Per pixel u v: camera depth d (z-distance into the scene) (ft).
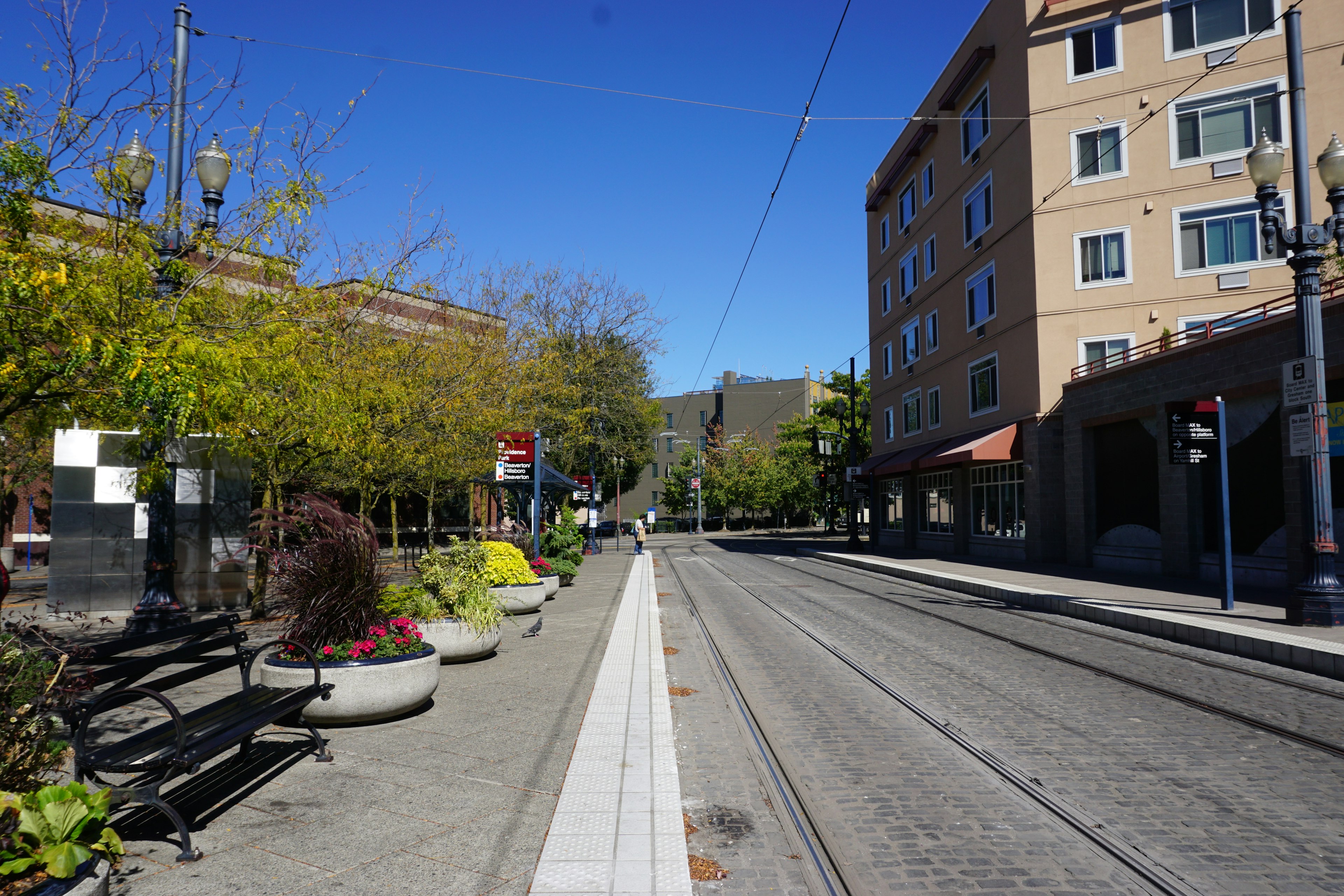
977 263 87.76
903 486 114.21
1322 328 39.19
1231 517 52.90
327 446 38.75
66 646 17.61
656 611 44.86
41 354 19.16
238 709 16.44
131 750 13.43
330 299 34.65
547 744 18.99
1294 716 22.13
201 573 44.91
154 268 27.20
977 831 14.37
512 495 96.43
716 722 21.98
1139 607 40.78
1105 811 15.26
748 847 13.73
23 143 20.12
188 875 12.07
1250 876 12.55
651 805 14.76
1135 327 70.95
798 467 209.56
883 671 28.68
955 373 94.27
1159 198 70.49
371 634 21.61
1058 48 74.64
